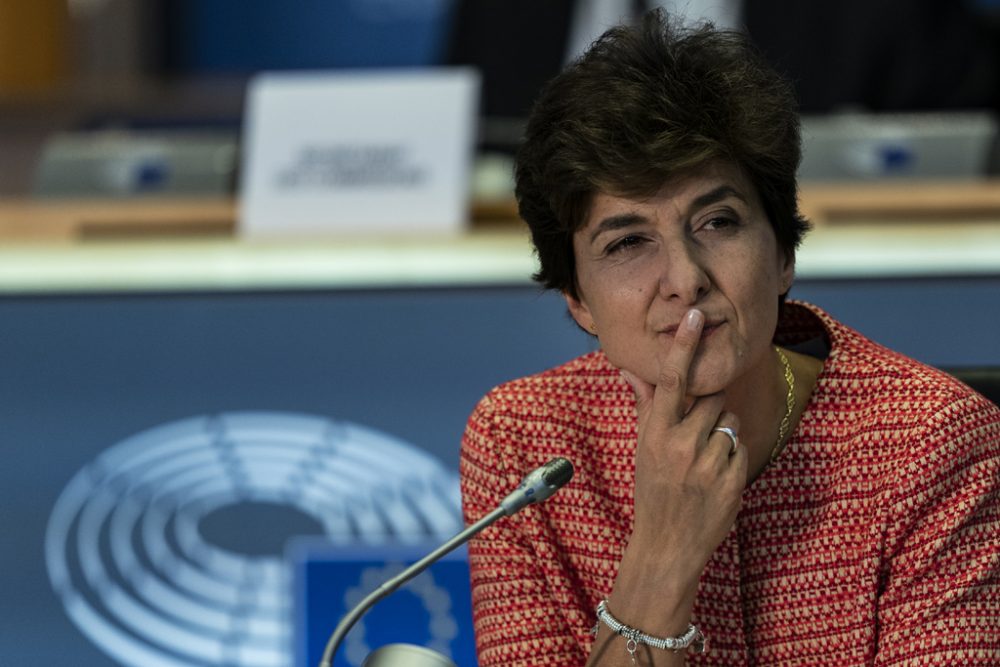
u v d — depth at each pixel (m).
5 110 25.47
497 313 9.96
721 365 4.55
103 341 9.98
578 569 5.14
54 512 9.85
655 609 4.56
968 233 11.72
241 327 10.02
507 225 13.27
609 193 4.50
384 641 9.16
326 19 27.94
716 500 4.55
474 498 5.30
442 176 12.88
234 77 28.02
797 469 4.89
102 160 14.11
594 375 5.30
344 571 9.60
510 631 5.12
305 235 12.90
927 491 4.71
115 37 28.75
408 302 10.02
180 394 9.98
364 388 9.95
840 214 12.22
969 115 16.52
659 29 4.66
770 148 4.52
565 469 4.30
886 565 4.79
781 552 4.86
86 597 9.77
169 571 9.77
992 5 19.05
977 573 4.70
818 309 5.28
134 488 9.86
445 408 9.92
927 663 4.66
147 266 11.57
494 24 17.69
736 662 4.85
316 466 9.86
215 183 14.00
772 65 4.73
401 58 27.83
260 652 9.62
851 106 17.11
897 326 9.58
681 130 4.41
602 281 4.66
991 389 5.58
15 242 12.82
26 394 9.98
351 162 13.00
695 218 4.55
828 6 17.22
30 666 9.73
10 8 26.33
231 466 9.85
